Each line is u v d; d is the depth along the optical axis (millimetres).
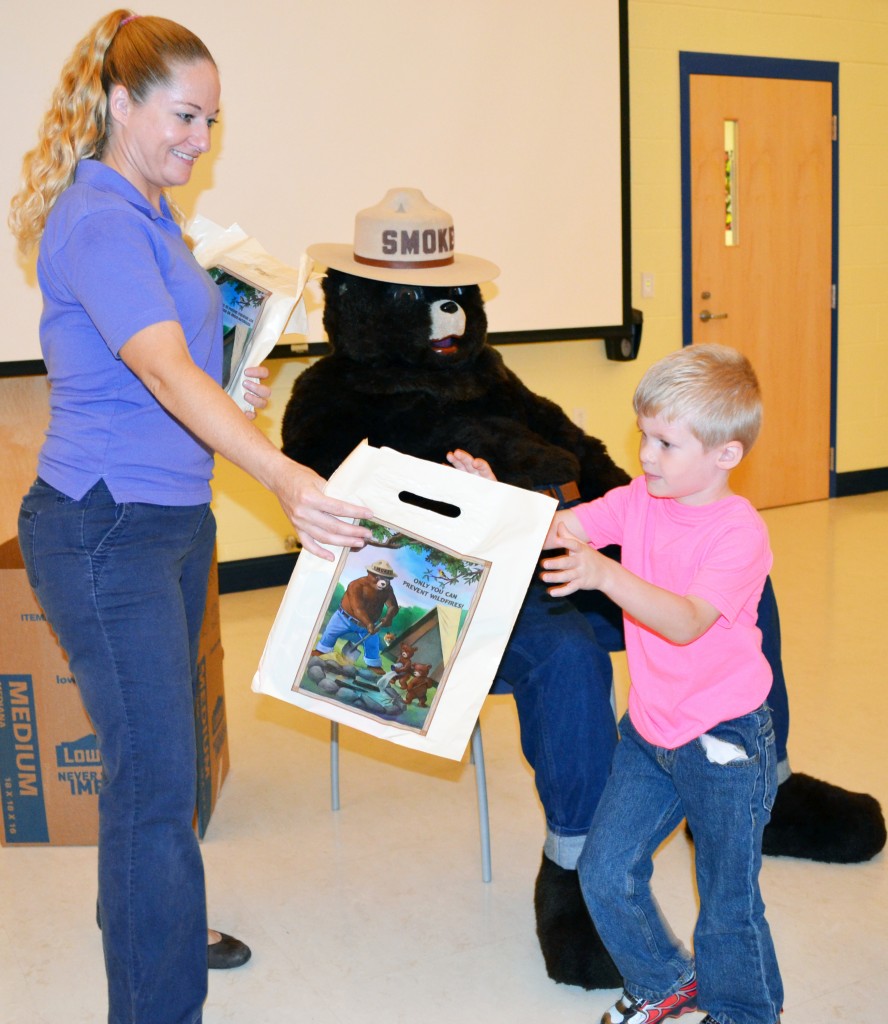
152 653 1385
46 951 1861
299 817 2328
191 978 1457
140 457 1393
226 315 1681
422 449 2037
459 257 2201
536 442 2115
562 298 4363
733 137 4906
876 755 2506
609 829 1493
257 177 3715
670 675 1437
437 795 2420
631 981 1544
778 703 2062
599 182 4336
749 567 1392
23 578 2100
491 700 2961
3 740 2172
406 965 1810
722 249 4957
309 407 2045
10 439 3516
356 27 3768
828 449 5422
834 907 1941
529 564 1378
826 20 5043
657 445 1401
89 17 3336
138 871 1397
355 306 2064
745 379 1392
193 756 1448
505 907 1977
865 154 5281
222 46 3576
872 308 5445
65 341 1381
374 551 1394
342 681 1431
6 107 3287
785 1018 1642
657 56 4637
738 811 1390
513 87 4094
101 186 1388
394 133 3908
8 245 3357
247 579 4129
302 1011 1697
